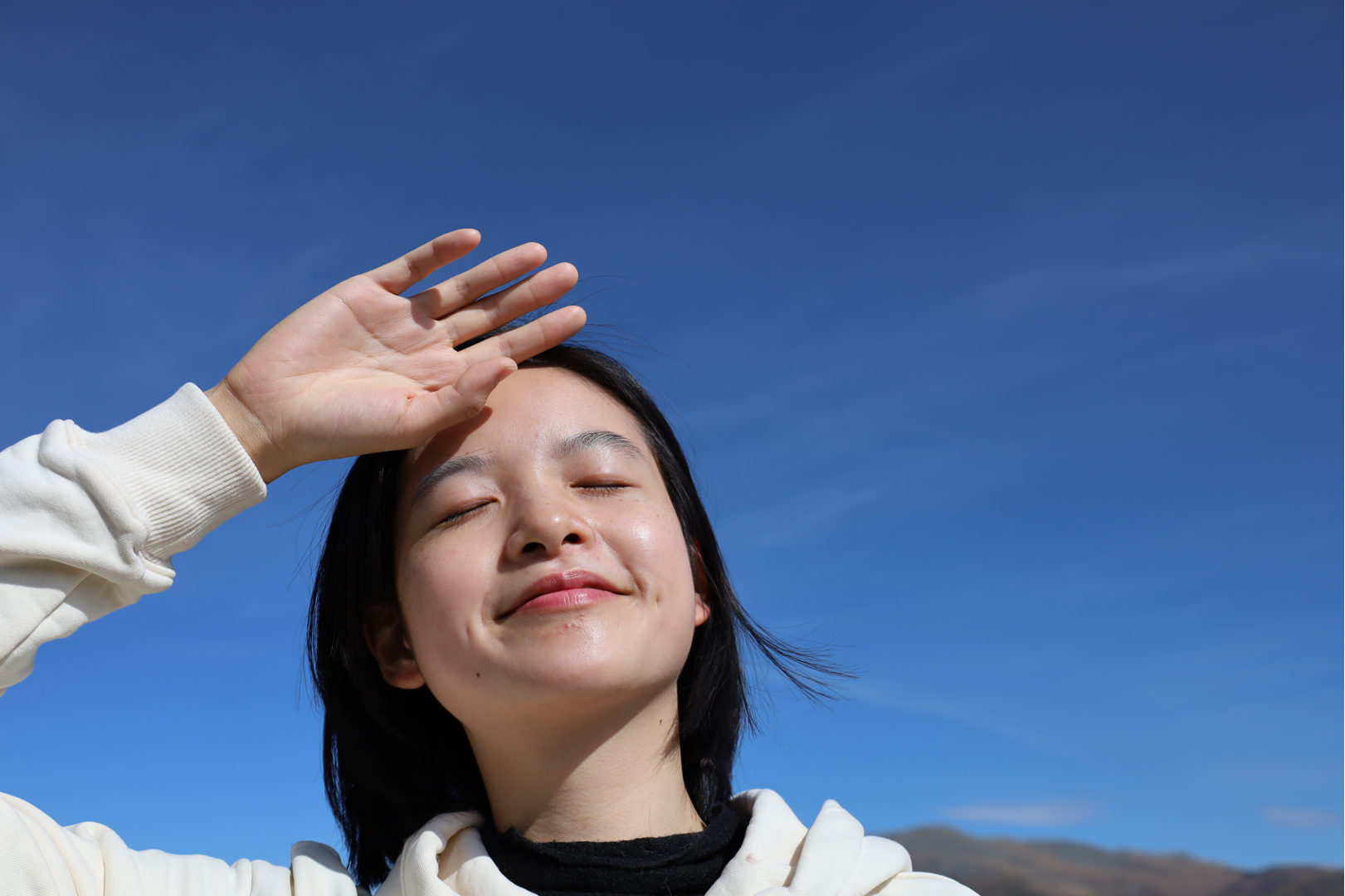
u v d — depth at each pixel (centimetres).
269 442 64
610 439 66
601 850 61
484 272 68
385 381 66
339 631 70
